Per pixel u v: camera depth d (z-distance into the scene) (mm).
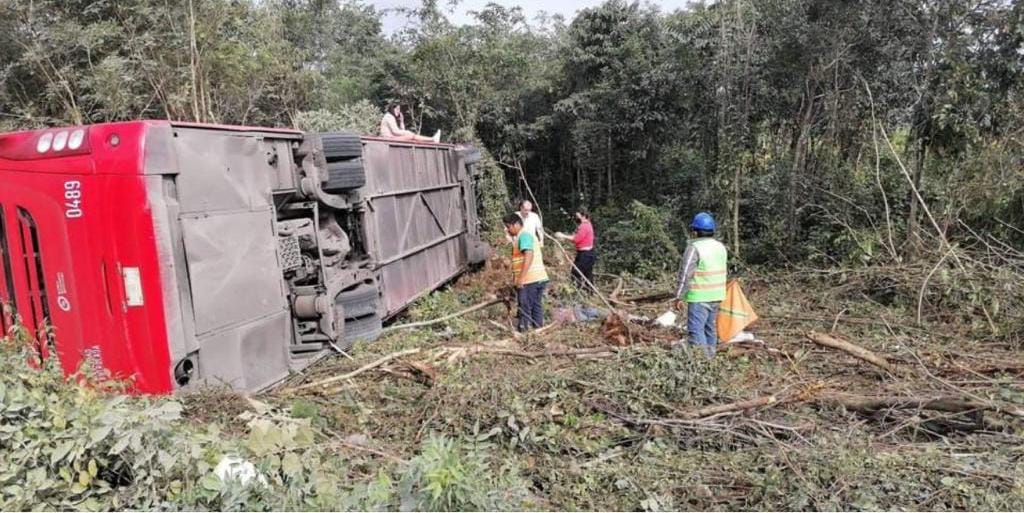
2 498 2766
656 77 15922
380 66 20500
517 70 20000
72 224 4816
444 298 9734
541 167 21750
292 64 17297
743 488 3910
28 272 5129
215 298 5156
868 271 9242
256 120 16531
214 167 5211
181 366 4812
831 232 11438
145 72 13523
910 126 11391
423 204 9711
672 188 16906
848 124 12648
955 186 9922
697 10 15289
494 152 20594
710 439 4594
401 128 11328
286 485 3152
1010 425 4664
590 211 18938
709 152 15812
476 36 19906
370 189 7520
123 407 3443
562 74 18938
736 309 6777
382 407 5309
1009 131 9562
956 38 10117
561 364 5984
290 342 6297
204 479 2934
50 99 13141
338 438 4602
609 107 16953
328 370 6211
